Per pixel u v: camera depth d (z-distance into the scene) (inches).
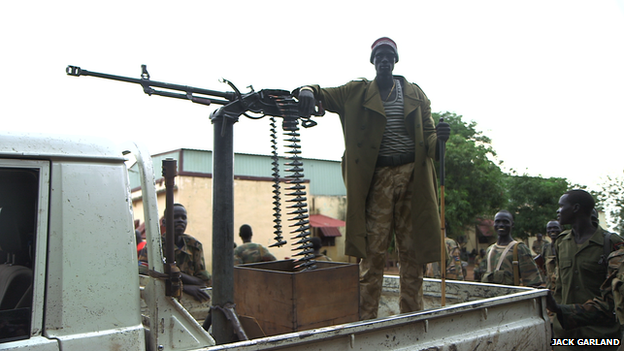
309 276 85.4
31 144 61.2
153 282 71.9
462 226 812.0
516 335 99.0
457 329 89.2
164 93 87.6
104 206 64.9
